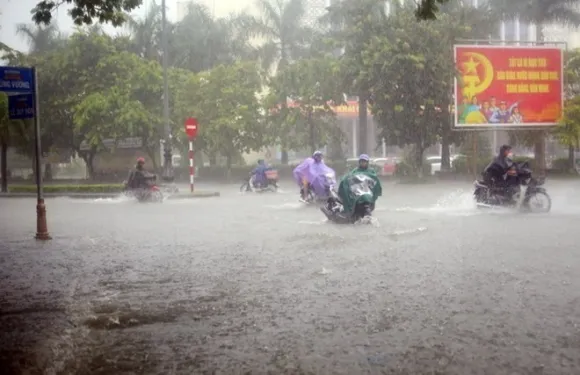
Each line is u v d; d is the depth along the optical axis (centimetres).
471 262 893
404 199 2197
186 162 4703
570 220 1416
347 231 1281
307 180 1938
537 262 884
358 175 1422
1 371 473
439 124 3403
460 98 3162
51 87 4291
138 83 4028
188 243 1177
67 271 903
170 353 511
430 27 3259
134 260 992
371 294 704
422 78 3238
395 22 3416
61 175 6450
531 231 1229
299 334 554
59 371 474
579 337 526
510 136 3625
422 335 541
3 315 643
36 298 723
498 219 1460
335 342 528
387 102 3334
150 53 4806
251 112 4034
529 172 1628
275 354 501
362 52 3347
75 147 4459
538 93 3200
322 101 3847
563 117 3216
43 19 1338
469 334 540
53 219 1720
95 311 658
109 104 3872
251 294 722
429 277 791
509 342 516
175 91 4119
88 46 4159
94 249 1127
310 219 1555
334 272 841
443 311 621
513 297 672
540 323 570
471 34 3500
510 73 3175
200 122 4041
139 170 2408
